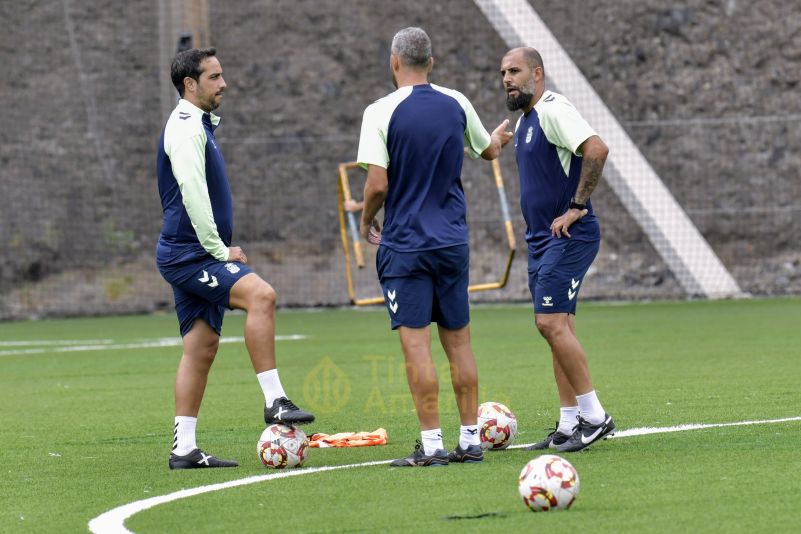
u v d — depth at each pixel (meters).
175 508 17.25
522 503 16.66
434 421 20.47
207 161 21.28
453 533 14.98
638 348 42.00
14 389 35.62
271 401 21.02
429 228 20.41
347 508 16.78
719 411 26.25
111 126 85.00
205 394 33.16
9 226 77.81
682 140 80.62
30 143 82.88
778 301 64.56
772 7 86.00
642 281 73.00
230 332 54.97
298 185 81.94
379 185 20.44
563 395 22.41
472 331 51.28
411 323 20.58
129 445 24.42
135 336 54.97
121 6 90.12
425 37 20.91
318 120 85.00
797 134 80.38
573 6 86.75
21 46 87.62
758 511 15.62
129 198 81.81
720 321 52.66
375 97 86.06
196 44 80.75
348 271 36.25
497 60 85.94
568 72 84.25
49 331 59.66
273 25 88.75
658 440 22.36
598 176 21.91
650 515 15.59
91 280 75.75
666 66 84.19
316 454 22.36
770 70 83.62
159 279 76.38
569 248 22.16
